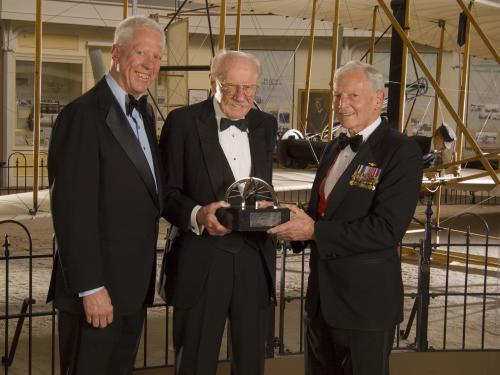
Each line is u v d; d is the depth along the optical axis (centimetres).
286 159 1023
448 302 667
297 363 443
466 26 915
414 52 712
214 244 303
